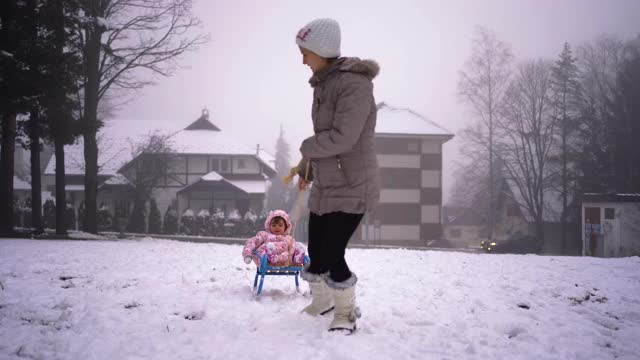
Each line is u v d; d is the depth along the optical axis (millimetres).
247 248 5125
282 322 3832
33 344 3203
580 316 4379
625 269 8172
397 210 47219
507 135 45594
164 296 4812
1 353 3055
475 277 6809
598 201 35906
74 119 19562
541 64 45281
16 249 10938
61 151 19891
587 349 3371
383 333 3637
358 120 3406
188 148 54812
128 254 9688
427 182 47625
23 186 59344
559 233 48250
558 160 44125
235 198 53750
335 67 3594
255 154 54969
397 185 47312
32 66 17438
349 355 3037
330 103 3576
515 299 5059
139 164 46062
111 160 54875
